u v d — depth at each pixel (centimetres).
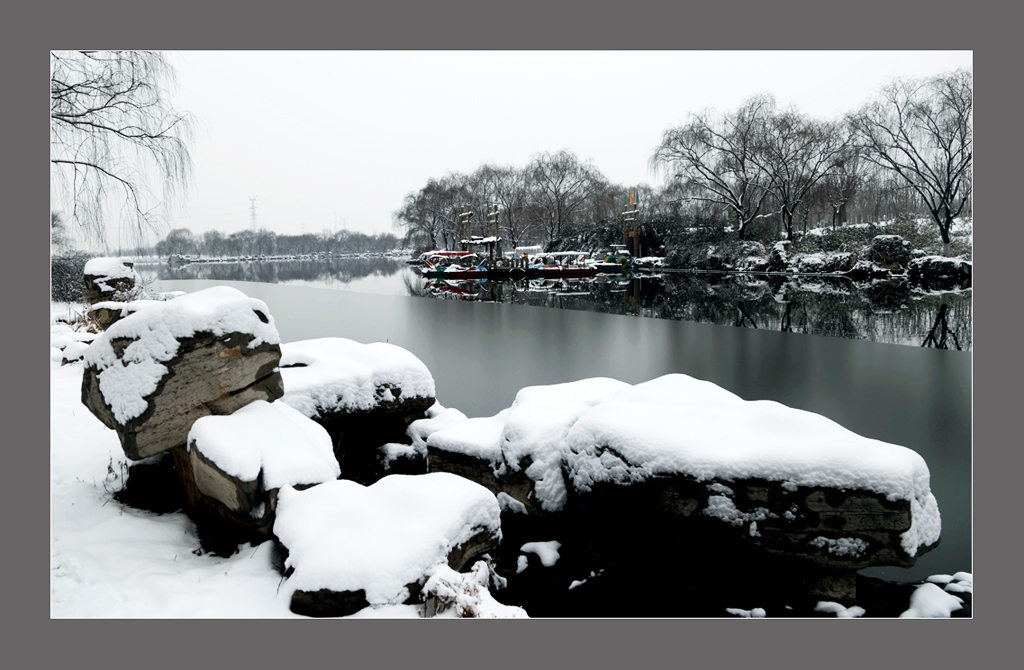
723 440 367
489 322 1856
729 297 2533
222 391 408
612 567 405
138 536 376
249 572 333
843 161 3550
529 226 6206
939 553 448
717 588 368
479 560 346
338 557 297
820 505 333
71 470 482
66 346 924
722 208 4450
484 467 464
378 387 545
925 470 339
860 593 374
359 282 3803
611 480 387
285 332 1644
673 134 4222
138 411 383
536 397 489
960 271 2634
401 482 356
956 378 1034
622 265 4156
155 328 394
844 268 3262
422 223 6544
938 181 2967
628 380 1057
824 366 1152
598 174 5762
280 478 365
